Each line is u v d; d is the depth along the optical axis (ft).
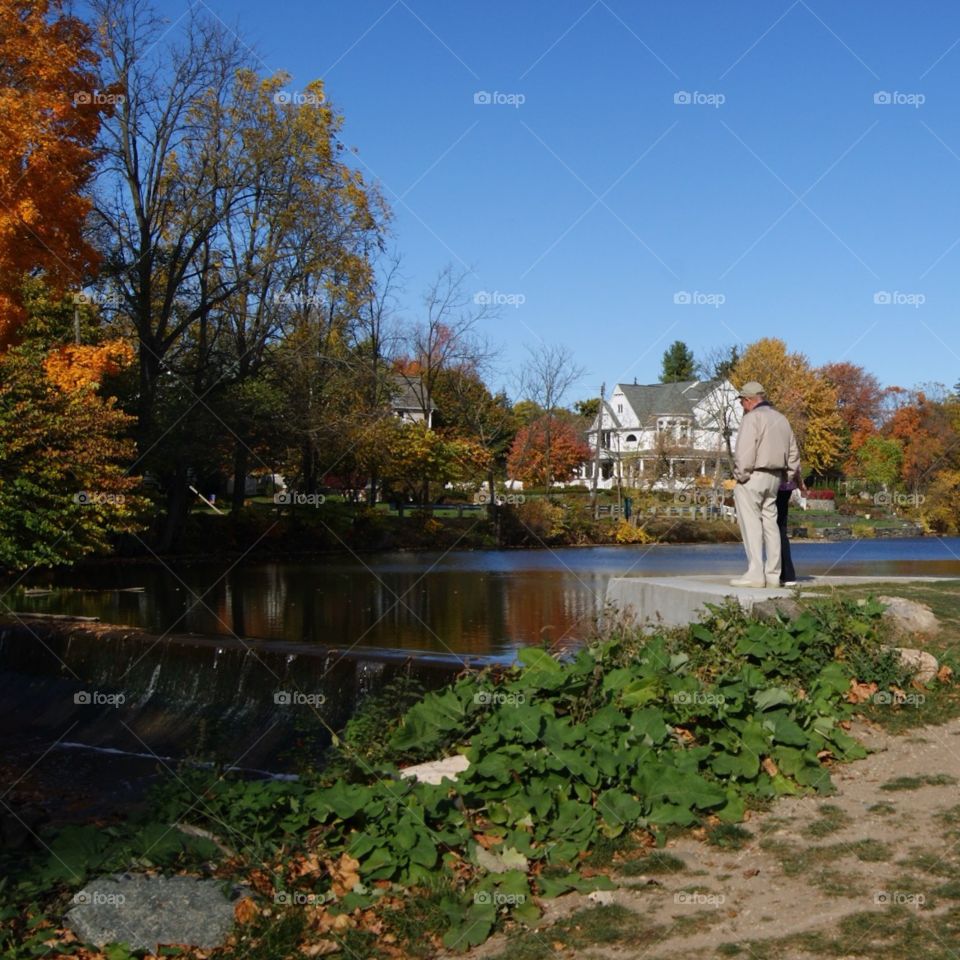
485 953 17.75
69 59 96.02
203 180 113.80
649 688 26.71
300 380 123.34
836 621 31.48
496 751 23.38
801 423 183.32
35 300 123.75
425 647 53.67
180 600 77.56
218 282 120.47
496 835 21.75
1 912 18.93
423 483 161.68
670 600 43.65
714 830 21.85
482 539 145.69
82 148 97.66
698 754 23.88
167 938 18.15
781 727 24.89
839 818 22.20
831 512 177.27
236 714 45.70
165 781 34.53
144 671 50.31
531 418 192.44
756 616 34.40
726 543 160.45
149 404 111.75
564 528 154.20
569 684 27.07
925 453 188.65
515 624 63.16
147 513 98.53
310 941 18.37
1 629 57.26
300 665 44.50
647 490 173.06
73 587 85.71
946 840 20.67
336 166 120.37
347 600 77.77
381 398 149.79
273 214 116.78
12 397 77.20
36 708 50.21
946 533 163.84
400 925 18.74
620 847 21.48
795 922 17.78
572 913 18.84
